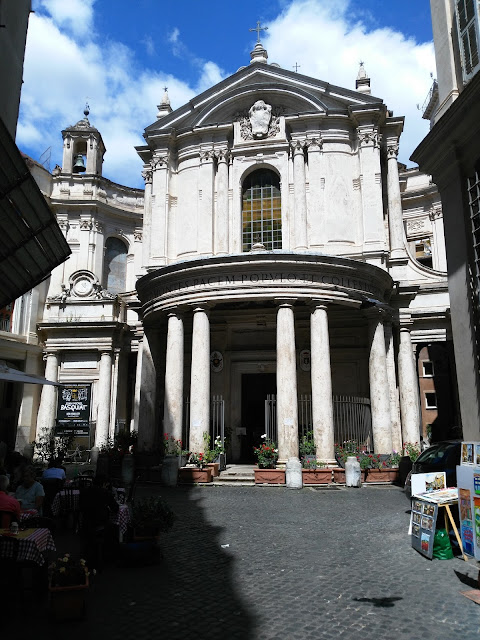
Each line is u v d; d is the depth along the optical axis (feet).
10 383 100.01
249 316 79.05
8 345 93.09
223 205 74.90
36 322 99.60
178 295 63.46
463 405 36.73
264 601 20.83
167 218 77.97
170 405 61.87
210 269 61.21
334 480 55.47
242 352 79.30
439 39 40.60
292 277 60.39
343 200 72.95
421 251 114.42
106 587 22.70
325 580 23.43
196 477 56.90
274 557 27.30
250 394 79.51
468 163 36.86
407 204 116.16
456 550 27.89
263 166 75.72
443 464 39.04
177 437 61.16
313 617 19.19
